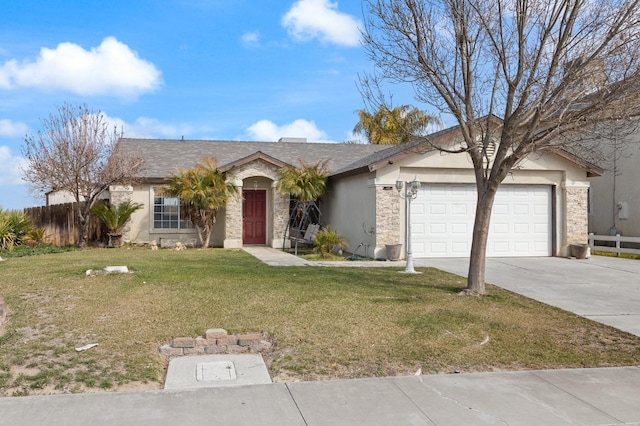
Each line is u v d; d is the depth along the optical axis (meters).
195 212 19.84
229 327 7.53
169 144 24.12
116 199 20.03
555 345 7.38
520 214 17.64
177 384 5.66
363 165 16.83
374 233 16.44
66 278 10.78
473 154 10.25
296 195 19.95
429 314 8.59
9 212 19.69
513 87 9.41
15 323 7.45
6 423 4.61
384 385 5.73
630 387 5.83
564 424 4.84
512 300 9.99
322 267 13.82
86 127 19.05
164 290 9.73
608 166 19.91
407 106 29.20
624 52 8.68
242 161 20.06
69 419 4.72
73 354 6.35
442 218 16.89
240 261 15.00
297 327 7.64
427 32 9.99
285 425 4.70
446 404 5.23
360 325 7.84
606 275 13.52
